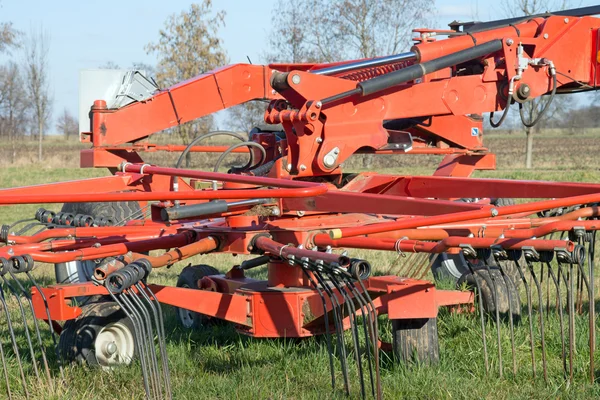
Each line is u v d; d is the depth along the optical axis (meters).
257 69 7.98
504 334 6.08
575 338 5.91
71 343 5.41
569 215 5.63
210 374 5.46
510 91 6.62
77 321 5.46
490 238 4.90
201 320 7.04
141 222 7.35
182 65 31.66
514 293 6.60
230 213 5.88
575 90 7.20
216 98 7.78
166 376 4.59
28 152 59.72
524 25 6.85
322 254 4.62
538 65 6.73
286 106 6.19
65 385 5.07
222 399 4.80
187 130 31.30
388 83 6.02
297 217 6.10
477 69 6.99
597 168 34.25
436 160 42.66
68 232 6.01
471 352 5.70
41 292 5.00
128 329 5.56
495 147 61.34
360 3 37.34
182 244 6.04
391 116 6.37
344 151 6.12
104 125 7.25
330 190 5.95
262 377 5.21
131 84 7.42
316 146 6.07
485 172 28.97
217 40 32.12
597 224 4.82
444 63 6.28
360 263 4.33
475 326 6.34
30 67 47.25
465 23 7.65
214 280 6.71
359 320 6.77
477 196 6.62
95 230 6.05
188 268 7.59
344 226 6.09
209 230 6.02
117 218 8.84
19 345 6.43
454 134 8.14
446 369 5.27
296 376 5.29
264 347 6.05
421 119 7.87
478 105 6.70
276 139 7.10
